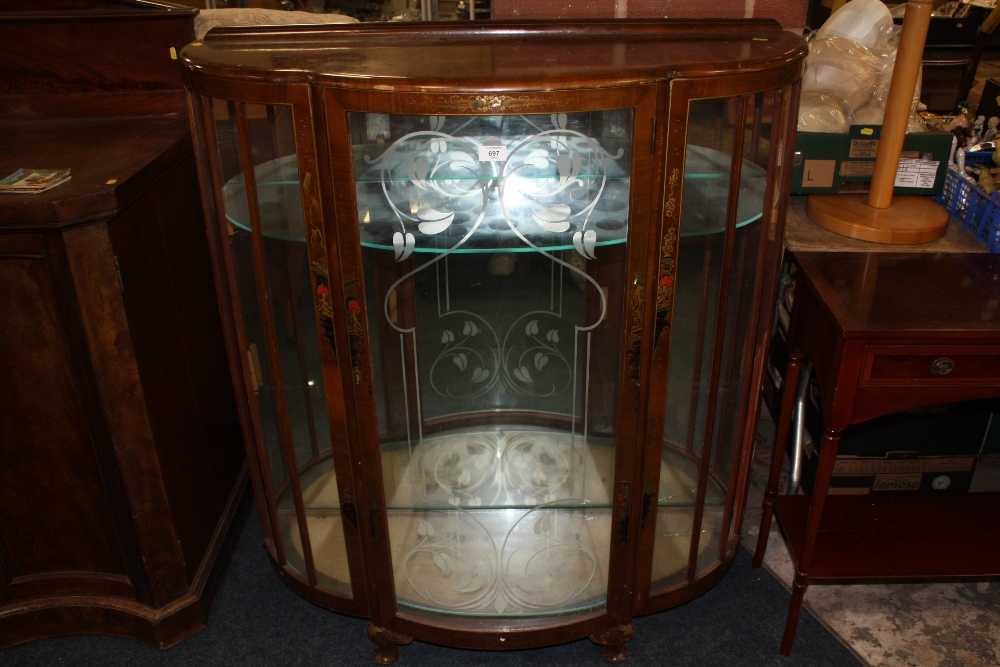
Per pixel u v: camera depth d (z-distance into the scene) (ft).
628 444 4.31
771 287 4.51
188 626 5.34
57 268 4.12
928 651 5.21
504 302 4.69
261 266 4.14
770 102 3.89
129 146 4.85
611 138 3.69
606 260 4.05
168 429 4.93
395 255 4.00
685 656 5.21
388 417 4.55
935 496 5.77
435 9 11.59
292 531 5.23
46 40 5.25
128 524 4.90
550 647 5.33
